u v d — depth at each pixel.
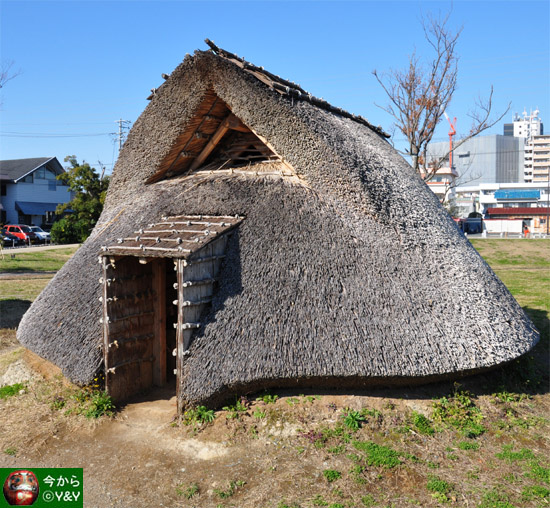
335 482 4.73
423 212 7.21
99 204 34.16
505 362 6.19
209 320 5.98
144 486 4.83
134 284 6.82
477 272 6.94
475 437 5.62
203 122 7.65
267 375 5.66
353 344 5.72
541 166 100.94
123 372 6.68
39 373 7.66
